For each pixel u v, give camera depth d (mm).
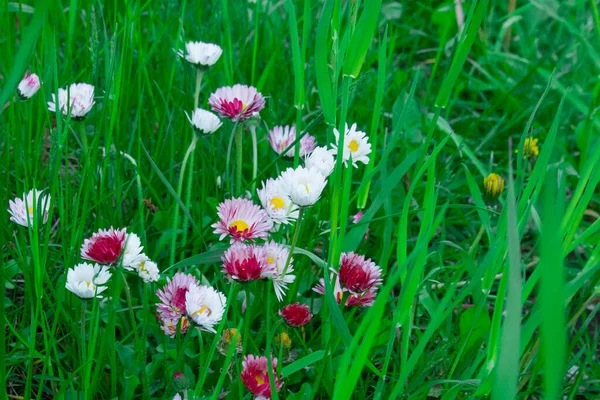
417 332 646
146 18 963
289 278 562
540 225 621
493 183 684
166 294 567
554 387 397
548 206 389
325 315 616
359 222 623
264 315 640
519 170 607
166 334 597
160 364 606
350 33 596
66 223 654
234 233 573
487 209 627
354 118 899
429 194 585
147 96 844
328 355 590
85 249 551
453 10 1081
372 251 760
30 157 721
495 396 462
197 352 625
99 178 709
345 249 650
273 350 610
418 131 841
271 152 796
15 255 626
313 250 688
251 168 796
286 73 940
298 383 629
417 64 1122
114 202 726
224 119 764
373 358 647
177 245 703
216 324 568
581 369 633
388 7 1125
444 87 601
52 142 611
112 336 574
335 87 610
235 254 549
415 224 800
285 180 546
